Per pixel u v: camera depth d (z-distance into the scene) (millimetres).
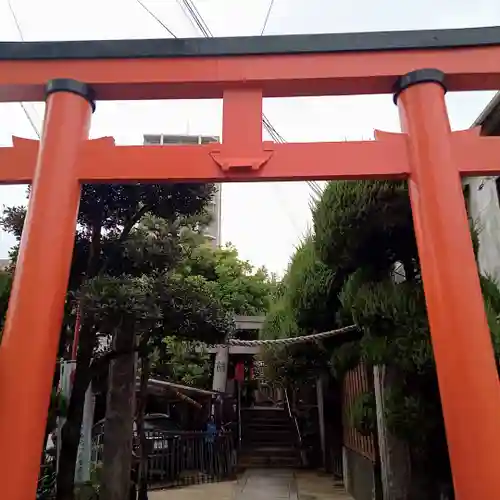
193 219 8156
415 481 7141
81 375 6359
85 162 4039
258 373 22875
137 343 8031
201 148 4121
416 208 3881
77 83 4199
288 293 12477
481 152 3945
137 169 4027
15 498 3160
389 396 6441
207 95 4418
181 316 6766
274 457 16938
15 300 3576
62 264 3746
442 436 6383
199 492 11594
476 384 3312
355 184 6695
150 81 4262
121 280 6059
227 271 21891
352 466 11492
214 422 16750
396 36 4297
